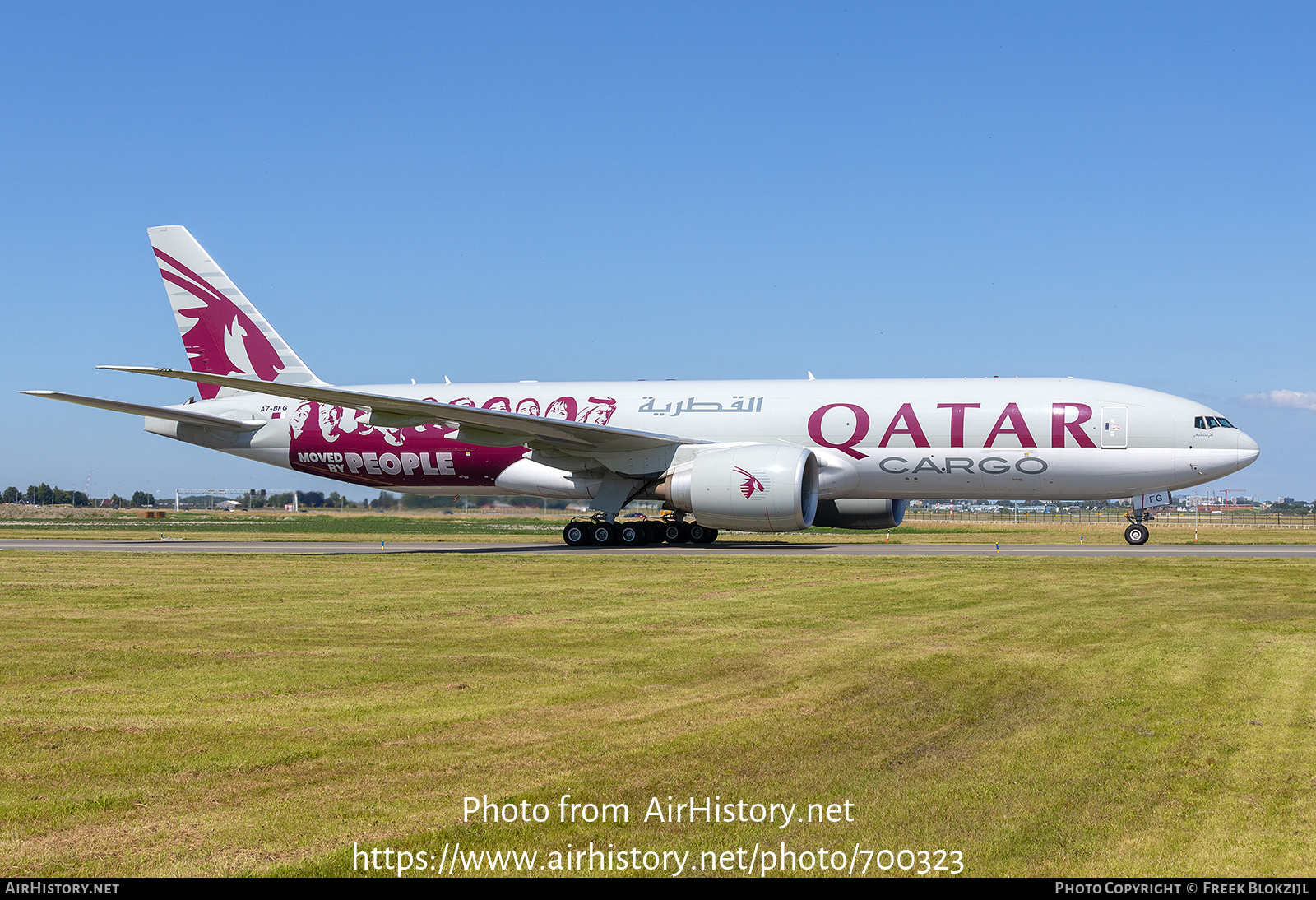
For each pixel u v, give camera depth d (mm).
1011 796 6168
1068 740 7336
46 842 5500
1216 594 15656
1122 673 9539
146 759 6902
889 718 7941
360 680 9344
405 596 15812
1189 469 26625
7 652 10844
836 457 28234
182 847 5457
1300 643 11125
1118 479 27094
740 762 6844
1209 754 6930
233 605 14742
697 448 27750
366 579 18516
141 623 12938
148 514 88312
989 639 11484
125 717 7984
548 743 7277
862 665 10008
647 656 10539
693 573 19188
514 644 11250
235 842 5516
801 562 21781
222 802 6094
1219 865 5211
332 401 25422
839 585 17047
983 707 8273
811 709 8227
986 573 19078
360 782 6445
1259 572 19094
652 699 8586
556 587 16922
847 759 6887
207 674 9656
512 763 6828
